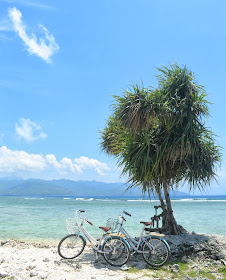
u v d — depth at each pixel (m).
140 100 7.62
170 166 8.41
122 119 7.91
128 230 12.24
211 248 6.72
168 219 8.60
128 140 8.55
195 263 6.07
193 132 7.91
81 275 5.07
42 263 5.81
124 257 6.32
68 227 6.50
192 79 8.31
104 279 4.86
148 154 7.73
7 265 5.60
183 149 7.69
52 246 8.38
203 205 44.59
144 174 8.05
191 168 8.20
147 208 32.31
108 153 12.82
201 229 13.26
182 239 7.50
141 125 7.75
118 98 8.02
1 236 10.88
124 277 5.03
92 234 11.32
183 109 7.88
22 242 9.02
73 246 6.48
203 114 8.16
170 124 7.82
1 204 44.88
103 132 12.60
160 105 7.73
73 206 37.56
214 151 8.70
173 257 6.46
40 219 17.89
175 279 5.02
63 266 5.62
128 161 8.35
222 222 16.62
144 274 5.27
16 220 17.22
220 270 5.49
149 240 6.09
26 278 4.77
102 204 45.28
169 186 8.78
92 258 6.44
